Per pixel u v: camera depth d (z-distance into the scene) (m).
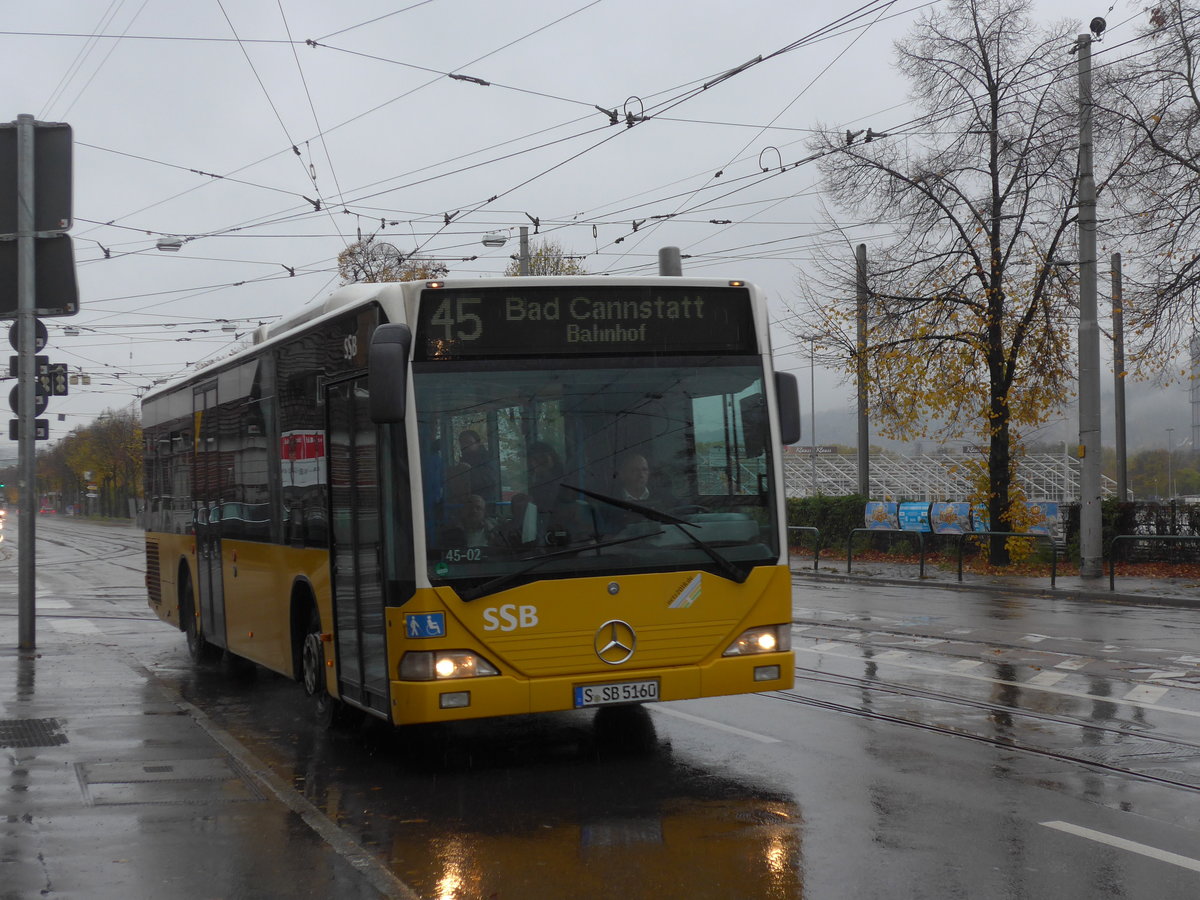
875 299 29.08
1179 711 10.16
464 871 6.05
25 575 14.91
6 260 14.58
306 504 9.66
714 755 8.55
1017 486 29.08
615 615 7.89
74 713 10.64
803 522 36.69
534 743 9.19
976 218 27.81
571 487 7.95
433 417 7.79
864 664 13.09
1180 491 106.81
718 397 8.36
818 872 5.90
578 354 8.12
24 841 6.61
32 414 14.88
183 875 6.00
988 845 6.30
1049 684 11.65
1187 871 5.85
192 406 14.04
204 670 13.84
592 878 5.90
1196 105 23.52
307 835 6.71
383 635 7.92
